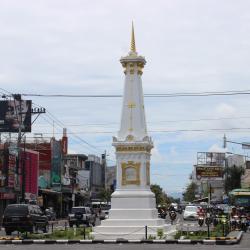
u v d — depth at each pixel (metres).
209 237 32.47
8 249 26.89
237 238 32.16
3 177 58.56
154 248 26.73
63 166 86.12
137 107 35.78
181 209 109.31
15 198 61.22
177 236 33.06
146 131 36.28
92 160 121.38
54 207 81.25
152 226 33.88
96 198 116.50
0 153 59.34
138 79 36.22
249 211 60.31
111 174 136.00
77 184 96.56
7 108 71.88
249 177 88.25
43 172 79.06
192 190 168.62
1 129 71.62
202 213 48.62
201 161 92.62
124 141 35.34
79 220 52.06
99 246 28.50
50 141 80.75
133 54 36.16
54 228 47.31
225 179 97.56
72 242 31.23
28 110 71.69
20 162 62.62
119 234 33.53
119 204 35.00
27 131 71.62
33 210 41.16
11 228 39.31
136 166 35.28
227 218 45.72
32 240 31.47
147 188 35.78
